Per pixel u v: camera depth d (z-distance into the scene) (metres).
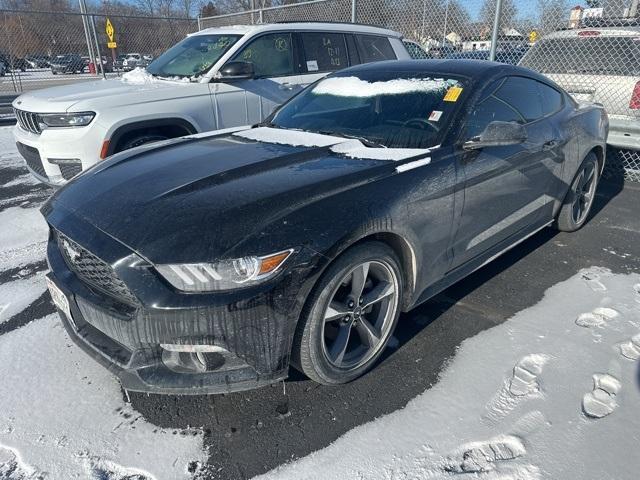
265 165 2.36
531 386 2.28
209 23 12.86
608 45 5.52
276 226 1.88
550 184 3.49
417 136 2.69
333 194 2.09
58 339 2.64
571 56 5.83
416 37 8.25
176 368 1.93
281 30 5.49
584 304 3.01
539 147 3.20
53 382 2.31
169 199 2.04
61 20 13.48
